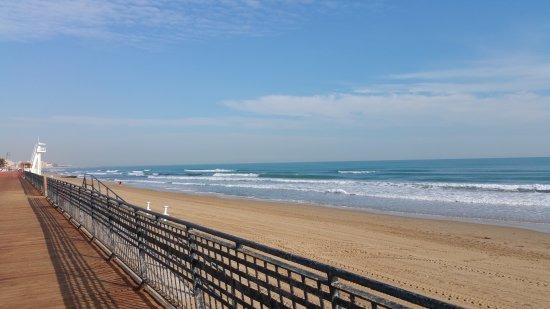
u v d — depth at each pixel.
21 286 6.68
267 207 26.33
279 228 17.08
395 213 23.45
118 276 7.09
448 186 40.78
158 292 5.84
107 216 8.67
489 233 16.89
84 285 6.65
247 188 45.66
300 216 21.69
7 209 17.56
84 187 11.94
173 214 21.14
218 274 4.18
